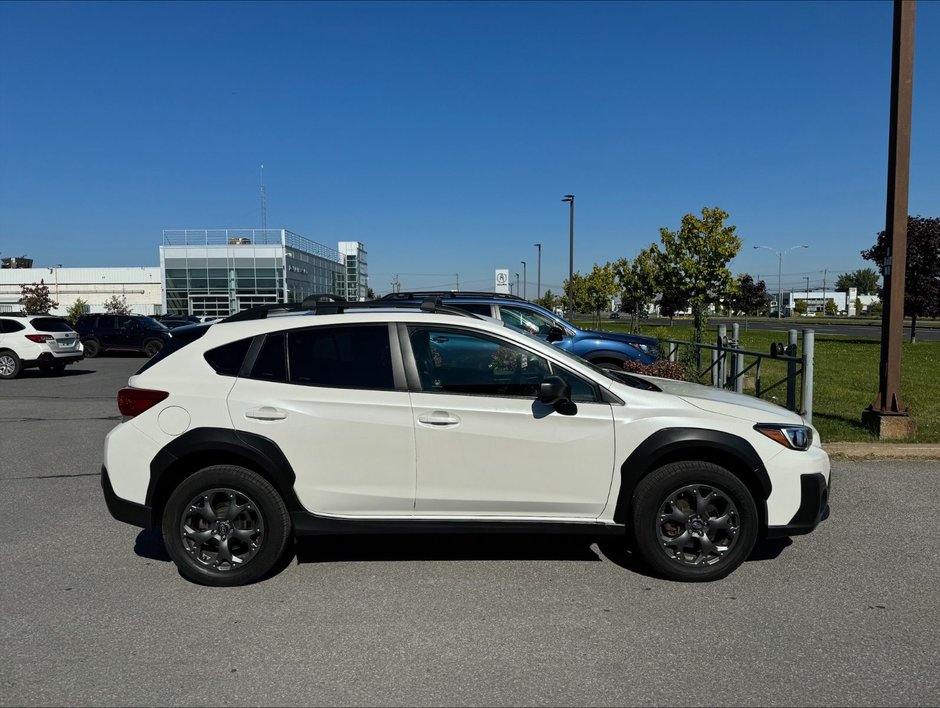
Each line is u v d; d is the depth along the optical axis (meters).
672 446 4.25
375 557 4.83
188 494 4.26
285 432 4.25
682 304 28.33
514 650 3.52
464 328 4.45
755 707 3.03
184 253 43.69
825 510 4.48
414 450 4.27
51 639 3.64
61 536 5.25
